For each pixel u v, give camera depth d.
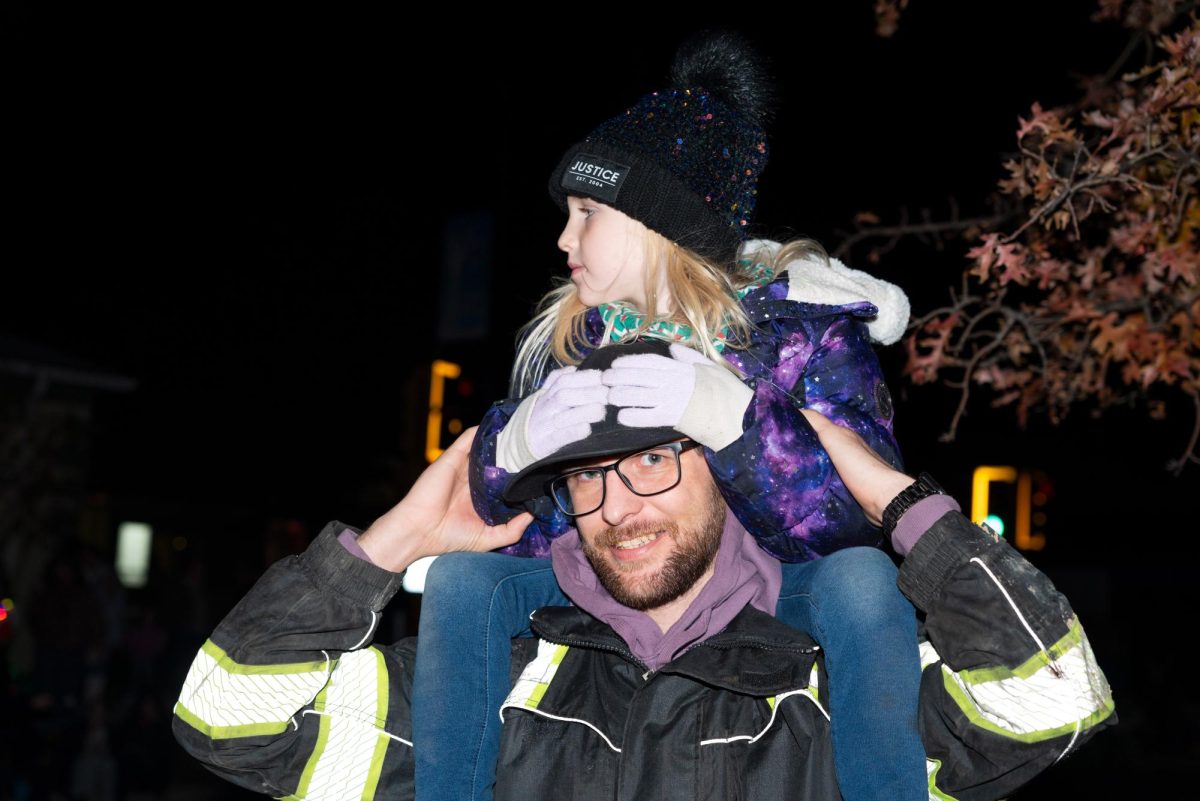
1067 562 22.91
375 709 2.86
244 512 26.97
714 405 2.49
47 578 12.34
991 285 4.69
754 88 3.00
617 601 2.70
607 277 2.82
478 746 2.68
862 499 2.55
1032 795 15.56
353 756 2.84
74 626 12.12
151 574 16.61
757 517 2.59
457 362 12.00
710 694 2.71
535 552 2.98
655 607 2.67
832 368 2.72
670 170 2.77
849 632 2.54
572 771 2.72
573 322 2.94
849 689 2.52
